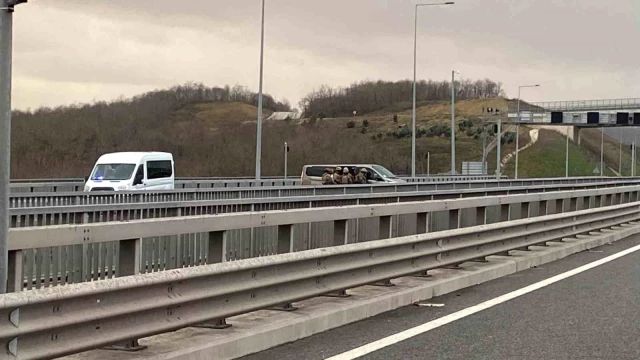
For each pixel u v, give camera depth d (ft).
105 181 98.94
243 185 131.64
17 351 17.37
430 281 36.19
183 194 77.87
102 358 20.76
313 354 24.13
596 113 289.94
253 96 483.51
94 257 28.40
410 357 23.94
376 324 29.09
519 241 48.32
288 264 26.73
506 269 43.19
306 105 519.60
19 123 285.64
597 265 47.67
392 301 32.14
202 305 23.15
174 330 22.02
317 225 42.93
